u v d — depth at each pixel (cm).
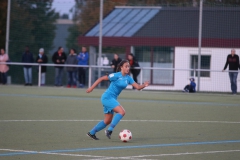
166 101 5178
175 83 7119
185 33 7431
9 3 7269
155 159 2139
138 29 7719
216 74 6738
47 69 7475
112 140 2680
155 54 7444
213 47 7144
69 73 6888
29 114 3800
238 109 4450
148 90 6788
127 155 2225
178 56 7281
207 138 2792
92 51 7956
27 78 7081
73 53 6944
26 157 2153
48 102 4794
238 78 6800
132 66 6581
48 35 7769
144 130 3094
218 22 7381
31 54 7138
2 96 5319
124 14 8206
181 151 2359
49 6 7775
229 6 7362
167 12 7838
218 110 4350
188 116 3878
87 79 7206
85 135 2845
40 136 2773
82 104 4678
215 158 2194
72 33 8044
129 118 3697
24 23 7650
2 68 7156
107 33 7775
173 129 3150
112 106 2647
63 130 3025
